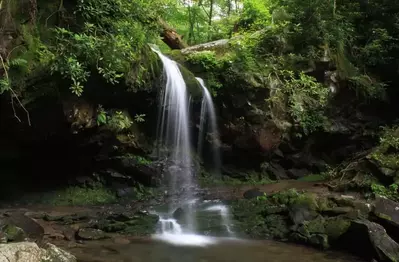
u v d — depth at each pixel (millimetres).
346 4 15695
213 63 12617
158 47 13906
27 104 8422
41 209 9094
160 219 8688
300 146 13484
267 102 12414
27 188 10141
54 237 7332
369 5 15523
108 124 10062
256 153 12781
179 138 12156
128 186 10836
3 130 9016
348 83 13836
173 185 11492
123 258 6590
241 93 12289
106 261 6379
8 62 7734
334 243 7738
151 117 11461
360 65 14812
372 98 14164
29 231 7234
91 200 10125
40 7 8875
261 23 15273
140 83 10141
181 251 7180
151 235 8086
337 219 8008
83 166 10578
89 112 9523
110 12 9727
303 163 13648
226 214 9055
